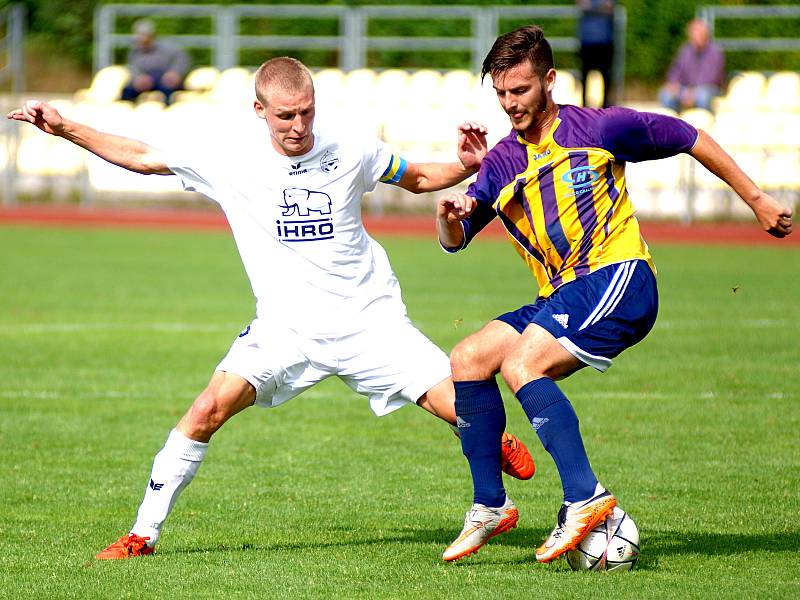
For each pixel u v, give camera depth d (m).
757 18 93.69
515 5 101.69
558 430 16.50
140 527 18.30
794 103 83.00
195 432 18.16
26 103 17.72
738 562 17.52
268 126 17.47
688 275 57.19
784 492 22.02
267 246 18.16
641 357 37.25
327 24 108.31
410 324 18.75
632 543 16.97
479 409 17.38
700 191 77.25
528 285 54.75
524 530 19.97
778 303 48.59
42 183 88.50
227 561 17.84
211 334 42.00
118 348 39.03
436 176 18.80
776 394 31.64
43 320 44.81
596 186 16.78
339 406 31.33
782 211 16.70
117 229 79.62
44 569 17.33
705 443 26.25
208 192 18.27
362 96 87.75
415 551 18.52
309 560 17.92
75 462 24.83
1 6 120.31
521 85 16.38
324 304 18.12
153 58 85.75
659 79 101.06
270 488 22.86
